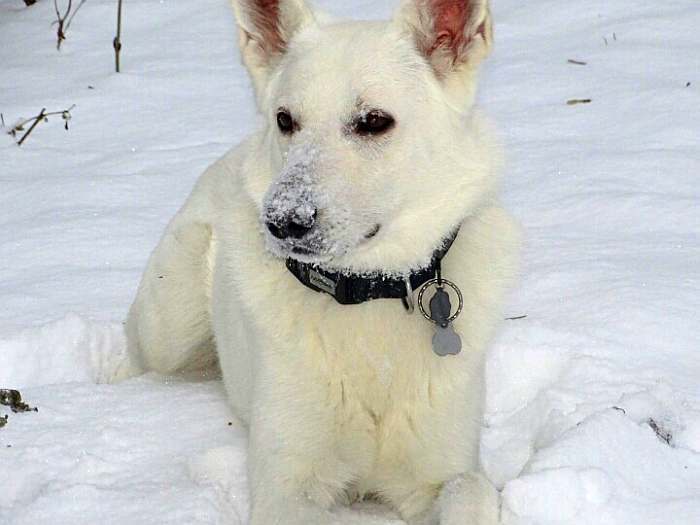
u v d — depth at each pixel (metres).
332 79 4.17
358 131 4.14
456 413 4.44
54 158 9.06
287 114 4.23
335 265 4.30
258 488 4.35
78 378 5.85
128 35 12.30
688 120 9.09
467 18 4.36
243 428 4.96
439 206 4.34
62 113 9.72
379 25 4.41
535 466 4.23
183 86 10.72
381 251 4.31
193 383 5.62
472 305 4.52
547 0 12.71
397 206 4.21
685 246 6.87
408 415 4.44
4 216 7.91
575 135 9.05
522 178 8.21
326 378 4.40
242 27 4.62
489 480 4.43
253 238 4.57
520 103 9.83
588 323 5.79
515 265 4.72
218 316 5.32
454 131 4.36
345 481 4.53
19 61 11.55
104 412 5.00
